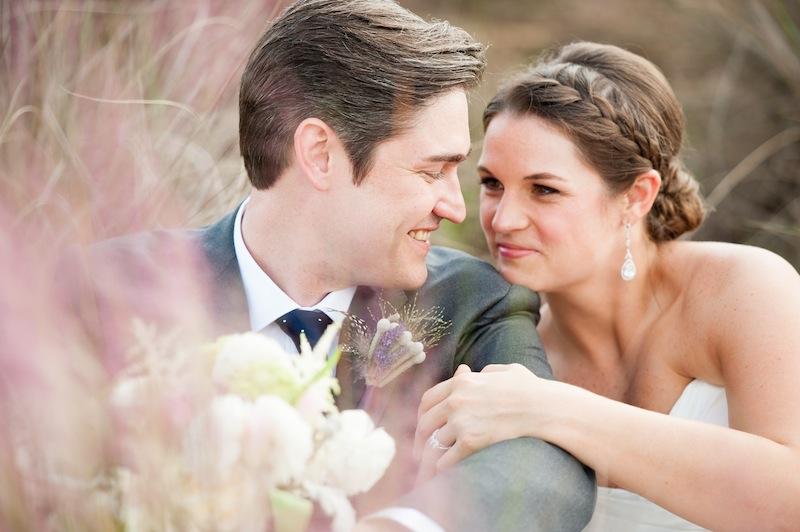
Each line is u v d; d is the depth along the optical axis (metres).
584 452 2.86
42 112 3.53
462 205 3.22
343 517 2.05
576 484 2.76
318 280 3.25
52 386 1.60
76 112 3.68
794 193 7.21
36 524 1.65
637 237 3.90
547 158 3.58
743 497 2.97
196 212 4.17
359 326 2.92
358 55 3.02
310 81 3.07
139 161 3.34
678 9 9.11
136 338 1.73
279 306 3.21
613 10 9.85
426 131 3.04
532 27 9.84
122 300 1.76
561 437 2.85
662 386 3.91
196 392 1.80
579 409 2.90
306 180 3.11
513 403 2.87
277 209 3.19
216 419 1.82
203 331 2.02
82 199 2.33
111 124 3.57
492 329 3.43
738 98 7.91
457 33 3.15
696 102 8.30
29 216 2.20
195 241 3.28
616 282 3.91
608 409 2.95
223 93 4.50
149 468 1.72
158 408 1.72
